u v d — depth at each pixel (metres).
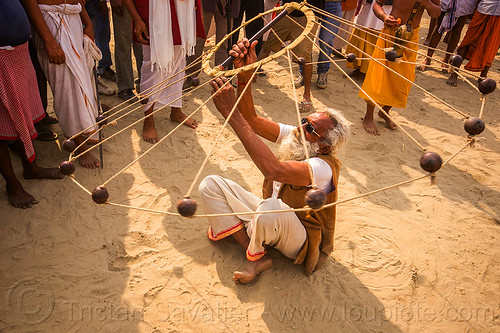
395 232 3.07
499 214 3.36
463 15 5.66
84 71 3.30
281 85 5.37
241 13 4.76
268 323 2.34
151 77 3.81
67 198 3.14
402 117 4.83
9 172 2.93
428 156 1.47
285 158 2.30
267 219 2.26
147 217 3.04
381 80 4.13
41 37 3.00
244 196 2.59
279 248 2.54
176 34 3.62
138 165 3.60
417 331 2.37
